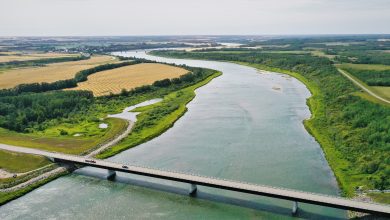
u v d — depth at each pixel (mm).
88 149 106875
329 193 74875
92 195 79500
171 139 113438
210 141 109375
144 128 126000
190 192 78312
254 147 102625
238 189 73625
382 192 72500
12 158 99375
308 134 113375
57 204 75688
